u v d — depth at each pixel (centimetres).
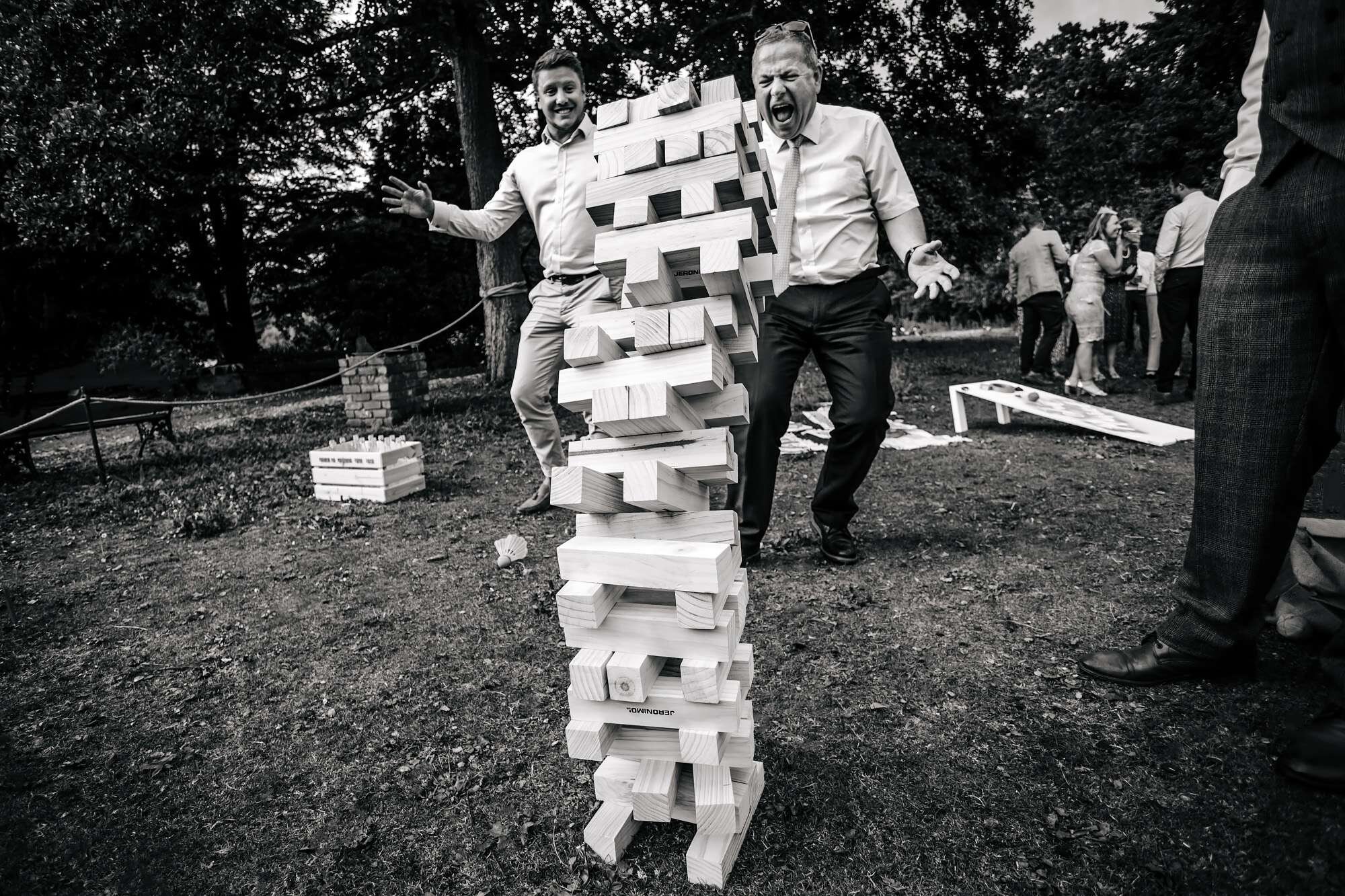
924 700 236
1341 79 176
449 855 180
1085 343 855
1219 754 196
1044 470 539
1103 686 235
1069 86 2017
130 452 877
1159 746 202
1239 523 209
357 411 894
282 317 2325
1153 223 1856
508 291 635
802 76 306
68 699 273
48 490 673
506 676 271
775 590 332
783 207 323
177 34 962
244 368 1938
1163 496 451
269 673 286
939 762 203
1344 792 176
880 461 592
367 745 231
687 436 158
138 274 1825
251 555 440
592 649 163
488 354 1145
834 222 320
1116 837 171
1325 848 161
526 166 437
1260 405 201
